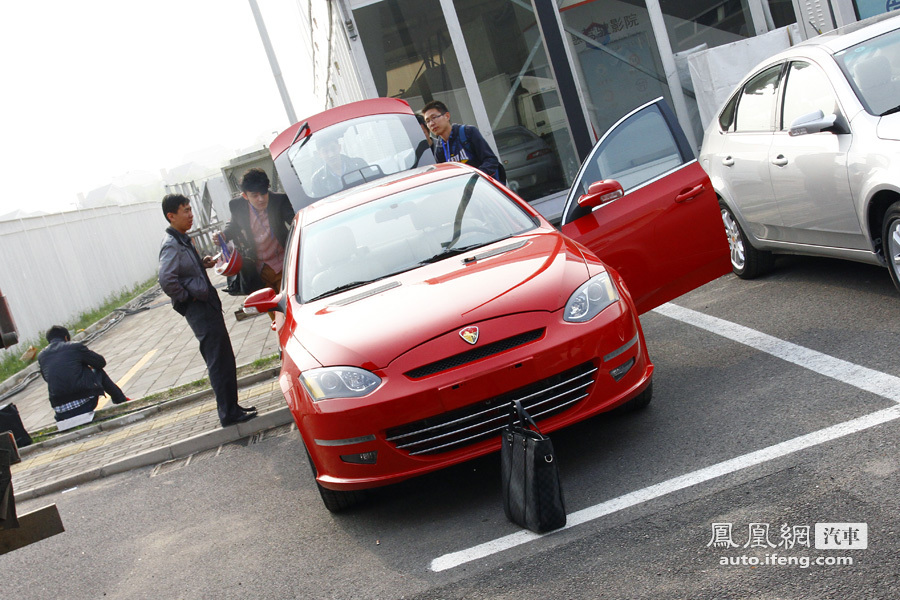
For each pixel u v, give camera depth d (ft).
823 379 15.10
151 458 22.85
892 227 17.06
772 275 23.22
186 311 22.21
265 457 20.43
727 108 23.34
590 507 12.78
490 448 13.33
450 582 11.65
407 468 13.39
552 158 39.93
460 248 16.56
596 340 13.71
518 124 39.42
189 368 38.42
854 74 18.30
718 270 18.38
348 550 13.78
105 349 55.42
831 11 37.50
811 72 19.47
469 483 15.20
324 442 13.74
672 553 10.78
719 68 36.58
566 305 13.87
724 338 19.03
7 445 9.73
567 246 15.66
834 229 18.84
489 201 17.88
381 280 16.11
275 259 25.95
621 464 14.03
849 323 17.53
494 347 13.38
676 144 18.28
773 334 18.28
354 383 13.42
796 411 14.07
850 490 11.15
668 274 17.94
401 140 26.61
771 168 20.21
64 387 30.22
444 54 38.17
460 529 13.32
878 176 16.62
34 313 65.62
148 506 19.43
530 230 16.90
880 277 20.03
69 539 18.76
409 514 14.57
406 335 13.64
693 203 17.99
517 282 14.26
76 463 24.72
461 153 23.67
